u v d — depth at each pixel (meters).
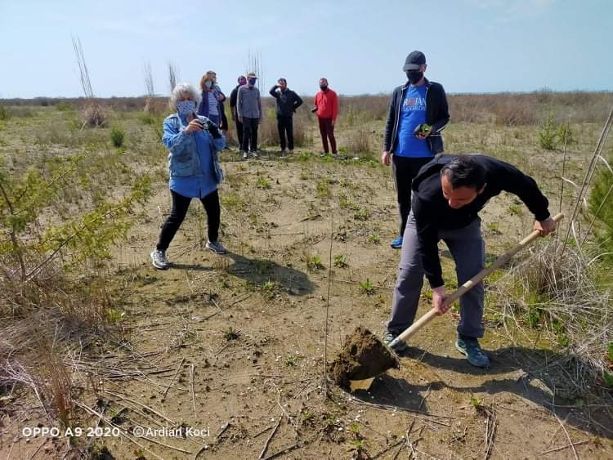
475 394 3.06
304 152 11.32
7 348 3.20
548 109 22.58
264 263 4.83
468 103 28.56
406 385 3.14
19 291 3.61
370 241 5.52
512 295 4.03
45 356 2.93
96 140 12.84
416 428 2.80
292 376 3.19
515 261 4.51
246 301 4.12
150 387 3.05
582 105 26.23
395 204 6.96
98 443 2.62
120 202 4.44
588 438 2.75
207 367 3.26
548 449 2.67
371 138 13.77
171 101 4.43
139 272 4.57
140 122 18.56
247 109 10.16
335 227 5.92
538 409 2.94
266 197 7.11
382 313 4.02
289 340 3.60
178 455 2.57
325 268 4.79
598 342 3.39
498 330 3.74
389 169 9.13
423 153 4.71
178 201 4.50
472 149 11.45
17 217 3.59
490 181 2.77
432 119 4.64
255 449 2.63
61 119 20.16
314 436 2.72
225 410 2.89
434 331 3.72
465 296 3.24
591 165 3.89
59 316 3.57
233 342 3.54
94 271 4.52
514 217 6.41
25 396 2.91
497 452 2.65
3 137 13.99
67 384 2.89
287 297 4.21
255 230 5.79
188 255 4.99
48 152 11.17
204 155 4.52
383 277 4.64
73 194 7.14
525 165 9.27
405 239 3.34
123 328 3.63
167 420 2.80
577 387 3.09
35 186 4.14
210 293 4.19
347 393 3.05
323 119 10.85
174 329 3.67
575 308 3.74
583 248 4.22
